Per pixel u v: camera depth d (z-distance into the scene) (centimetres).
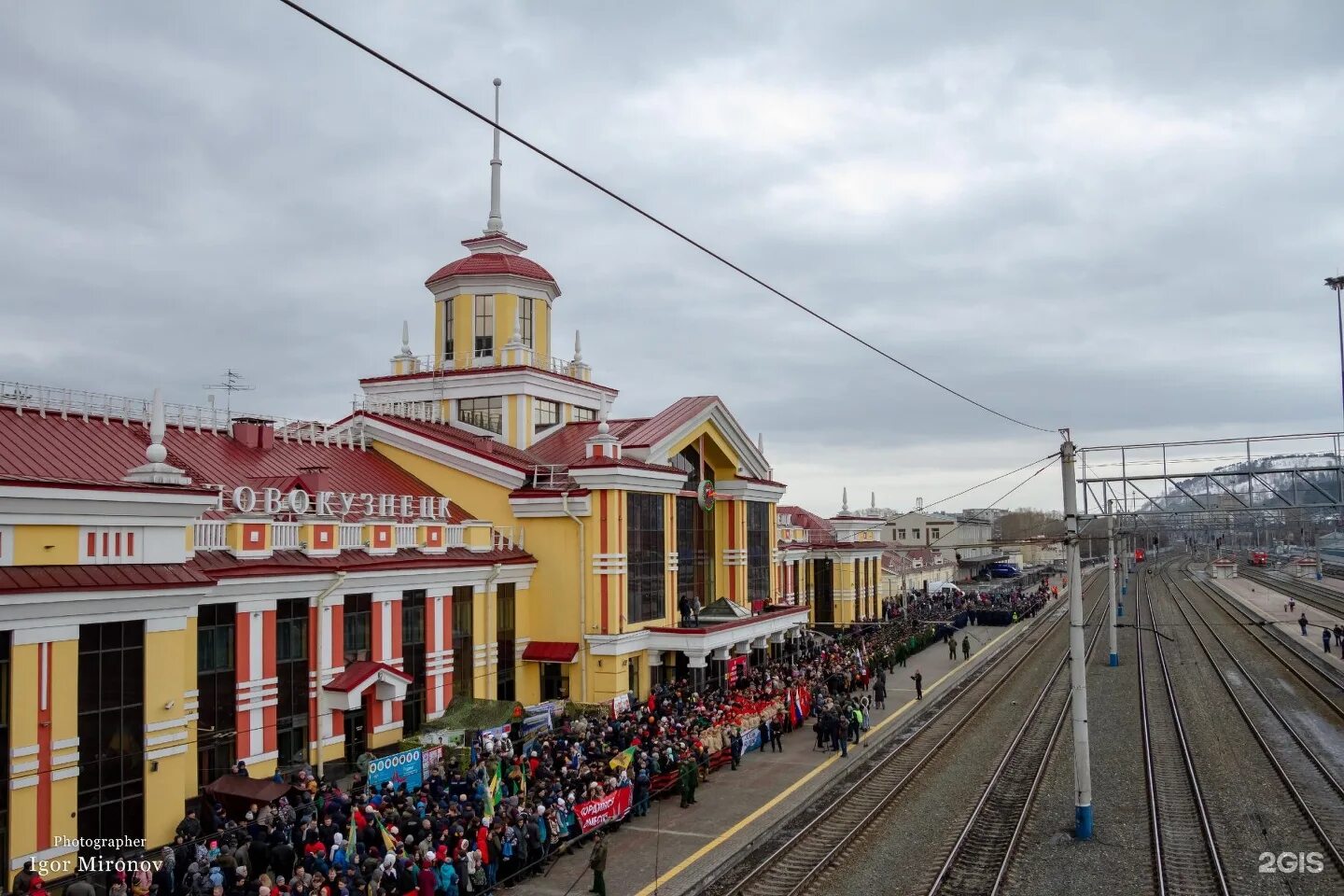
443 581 3547
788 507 8231
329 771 2984
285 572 2855
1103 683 5369
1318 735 3925
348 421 4391
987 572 13275
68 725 2092
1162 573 16700
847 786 3256
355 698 2998
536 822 2397
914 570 10762
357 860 2086
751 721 3741
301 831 2183
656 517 4378
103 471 2706
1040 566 16762
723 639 4341
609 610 3997
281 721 2869
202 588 2367
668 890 2270
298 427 4078
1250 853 2553
